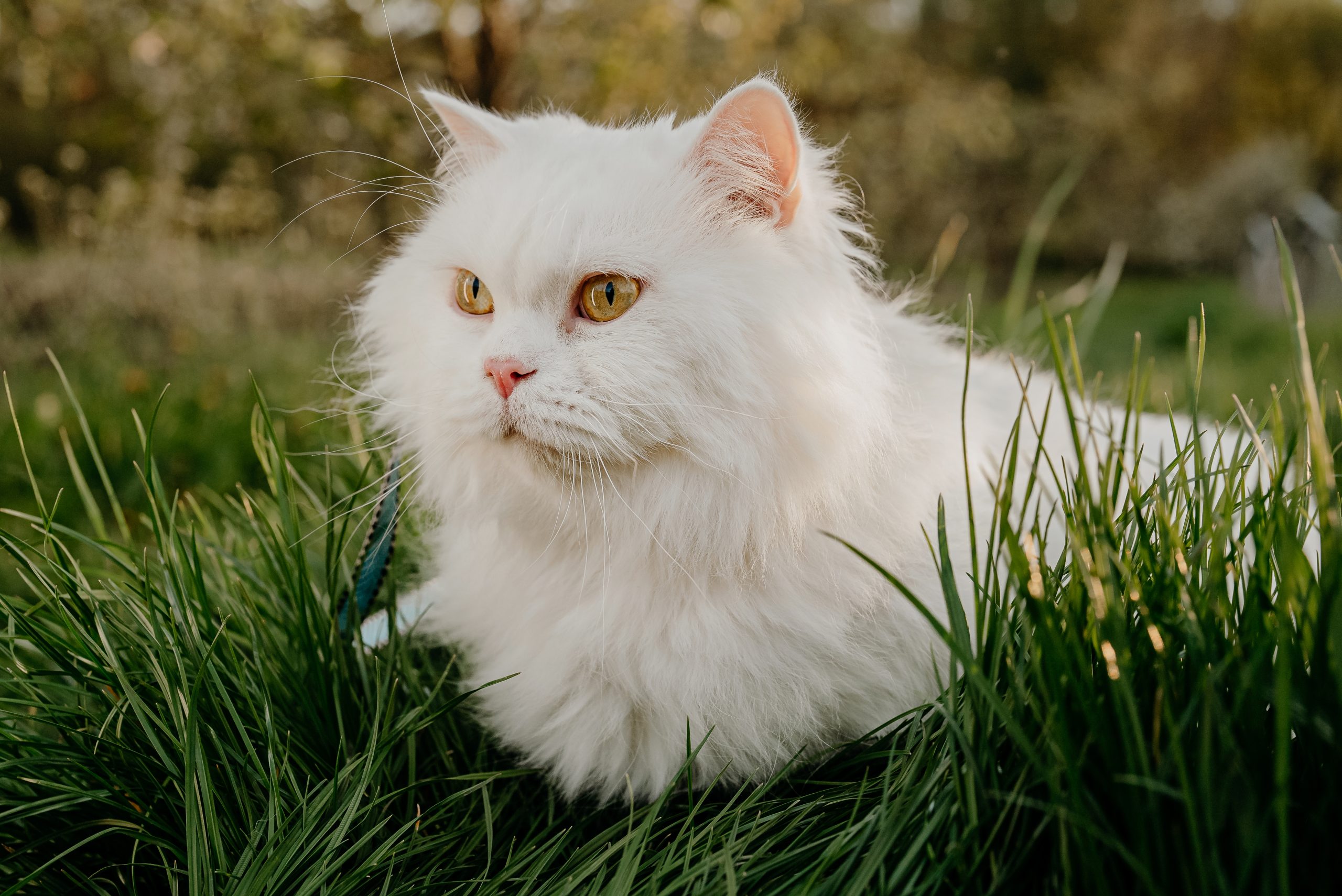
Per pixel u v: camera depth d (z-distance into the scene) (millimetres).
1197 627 1039
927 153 9758
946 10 21500
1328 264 12055
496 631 1720
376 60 5734
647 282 1416
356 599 1819
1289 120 21766
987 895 1070
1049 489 1624
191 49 5414
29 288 5613
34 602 2072
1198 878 954
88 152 9062
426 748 1679
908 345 1668
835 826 1289
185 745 1353
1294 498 1149
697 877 1245
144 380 3938
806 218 1490
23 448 1656
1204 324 1217
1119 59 20797
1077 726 1068
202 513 2090
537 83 6055
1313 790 1017
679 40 5988
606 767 1587
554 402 1379
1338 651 973
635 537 1484
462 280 1545
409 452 1776
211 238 7488
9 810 1316
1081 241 18000
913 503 1515
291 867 1261
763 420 1396
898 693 1473
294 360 5039
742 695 1453
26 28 5852
